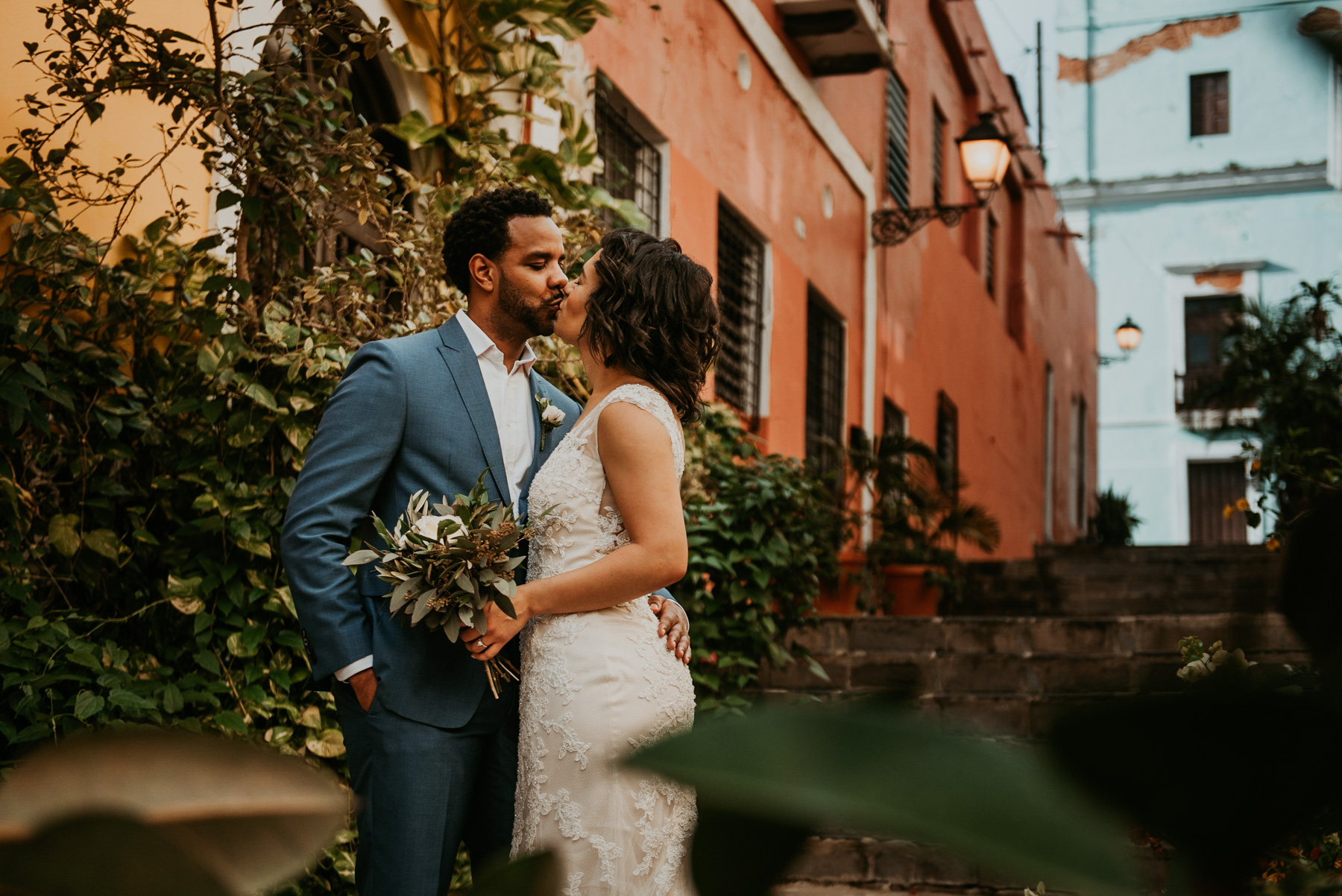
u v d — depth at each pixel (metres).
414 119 4.16
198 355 3.17
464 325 2.55
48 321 2.88
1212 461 22.55
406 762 2.22
